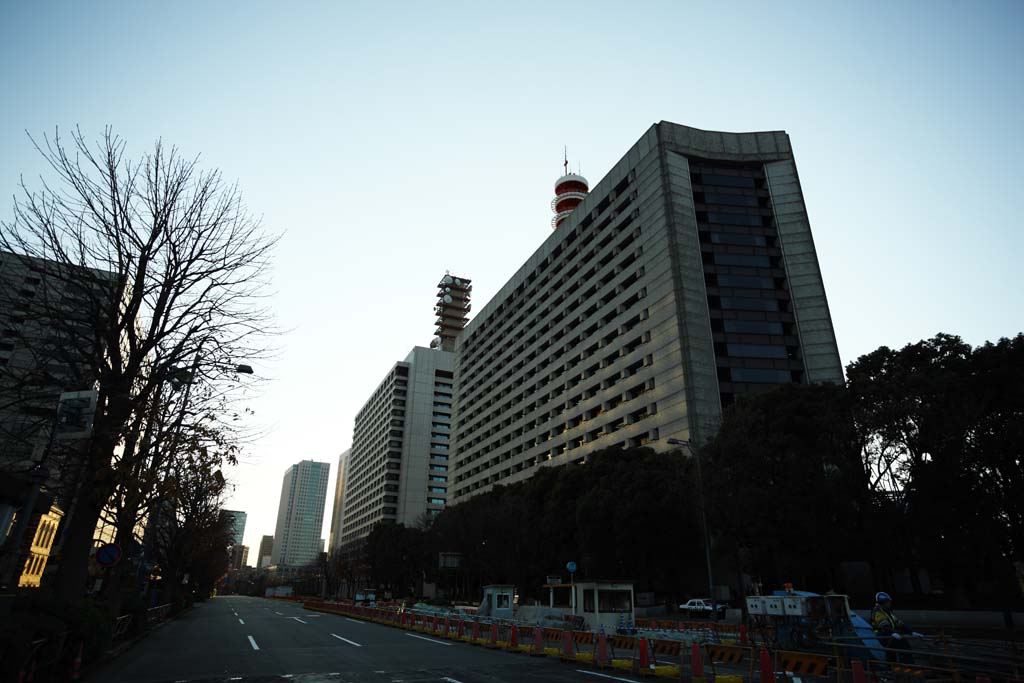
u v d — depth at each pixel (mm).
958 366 32031
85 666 13102
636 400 61844
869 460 33562
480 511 65000
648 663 13477
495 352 103250
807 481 33500
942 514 29891
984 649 15891
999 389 29875
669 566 46938
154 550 37812
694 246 63062
